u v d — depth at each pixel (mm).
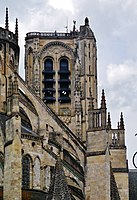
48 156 145875
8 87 159625
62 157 156125
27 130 148500
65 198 124875
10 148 132875
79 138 188500
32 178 141875
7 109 141750
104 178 139750
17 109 136750
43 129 155750
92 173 141000
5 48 170375
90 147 142750
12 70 168875
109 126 165250
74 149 169750
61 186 125938
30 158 142500
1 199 133375
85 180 141750
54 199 124375
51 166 145125
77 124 195375
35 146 143750
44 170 144125
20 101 167250
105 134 142000
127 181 161250
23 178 140750
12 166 131625
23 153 141375
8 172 132250
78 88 199000
